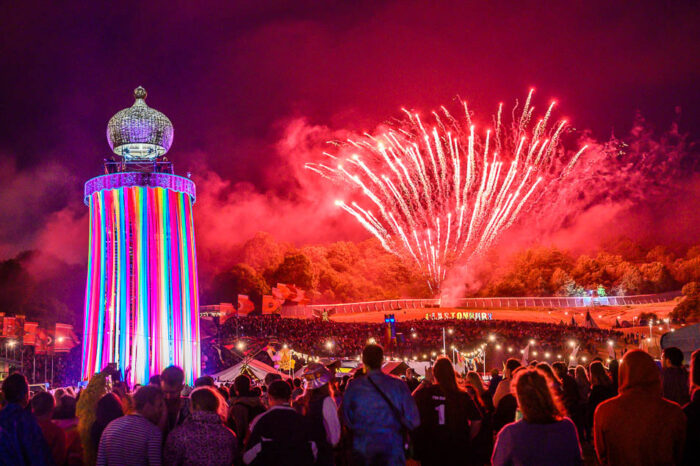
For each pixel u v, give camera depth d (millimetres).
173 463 7082
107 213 28625
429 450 8578
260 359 39406
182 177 29734
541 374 5969
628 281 129875
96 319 28047
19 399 7453
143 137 29344
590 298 102250
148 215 28453
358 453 7551
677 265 132500
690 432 6559
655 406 6199
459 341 53781
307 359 42719
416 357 52000
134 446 7047
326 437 7977
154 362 27500
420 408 8695
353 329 61469
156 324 27844
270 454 7258
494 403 11812
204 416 7320
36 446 7238
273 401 7668
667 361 9477
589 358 52469
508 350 51375
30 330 53281
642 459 6117
